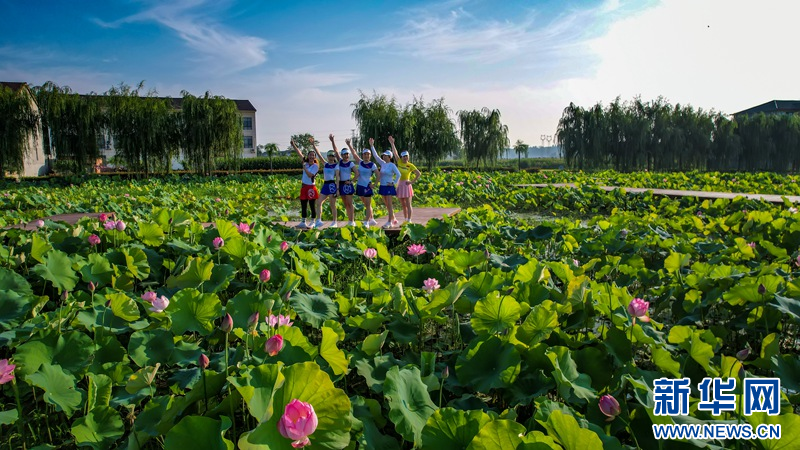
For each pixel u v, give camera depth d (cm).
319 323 358
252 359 268
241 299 349
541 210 1550
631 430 219
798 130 4272
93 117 2911
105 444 235
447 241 743
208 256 527
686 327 288
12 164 2778
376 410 250
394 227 878
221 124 3172
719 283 434
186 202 1502
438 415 194
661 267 628
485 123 3744
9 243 649
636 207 1490
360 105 3506
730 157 4225
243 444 162
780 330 389
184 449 186
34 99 2895
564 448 174
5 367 240
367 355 299
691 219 953
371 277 444
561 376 238
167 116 3123
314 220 938
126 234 645
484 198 1772
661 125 4006
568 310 332
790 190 1842
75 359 289
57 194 1858
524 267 416
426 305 339
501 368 272
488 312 312
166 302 315
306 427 154
